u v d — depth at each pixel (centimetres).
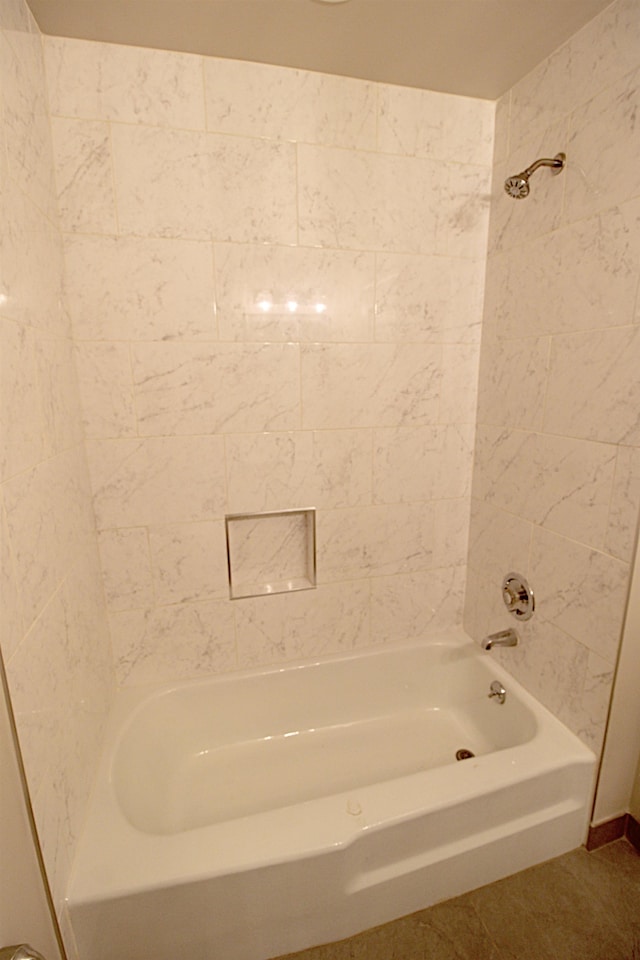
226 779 152
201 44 119
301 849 100
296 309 145
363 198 143
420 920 113
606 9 106
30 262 97
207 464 147
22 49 99
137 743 141
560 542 134
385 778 153
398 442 164
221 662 163
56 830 90
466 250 156
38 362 98
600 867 126
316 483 159
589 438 121
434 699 182
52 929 83
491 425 161
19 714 77
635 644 117
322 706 172
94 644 129
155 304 133
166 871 96
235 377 144
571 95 118
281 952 105
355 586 171
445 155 147
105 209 125
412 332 157
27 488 87
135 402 137
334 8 107
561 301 127
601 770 125
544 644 143
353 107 137
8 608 75
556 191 126
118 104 121
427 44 121
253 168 133
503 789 117
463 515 178
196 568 153
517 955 106
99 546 143
